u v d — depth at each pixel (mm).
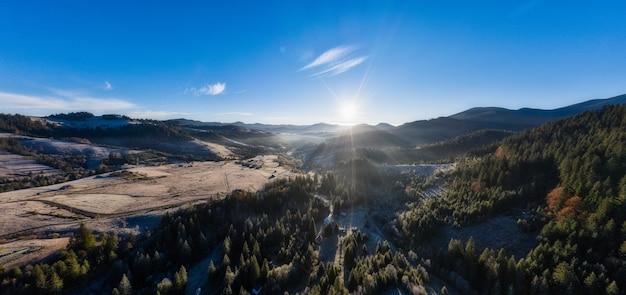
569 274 49656
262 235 79750
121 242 73312
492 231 73250
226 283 62062
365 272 61688
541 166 93375
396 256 67562
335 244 84812
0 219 78688
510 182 91625
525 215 73750
